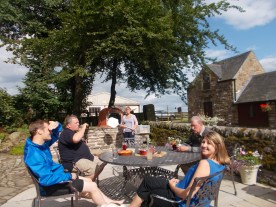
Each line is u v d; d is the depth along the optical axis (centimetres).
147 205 323
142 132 1095
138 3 1173
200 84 3080
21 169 810
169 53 1314
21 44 1345
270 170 566
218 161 306
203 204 300
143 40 1217
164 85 1617
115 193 519
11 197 536
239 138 652
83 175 463
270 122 2414
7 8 1487
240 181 588
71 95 1644
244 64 2784
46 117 1573
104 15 1162
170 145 605
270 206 451
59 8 1612
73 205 429
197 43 1465
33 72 1553
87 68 1503
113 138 1152
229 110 2764
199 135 539
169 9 1334
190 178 308
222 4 1355
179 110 3306
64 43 1238
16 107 1528
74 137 468
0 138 1206
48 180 343
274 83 2495
